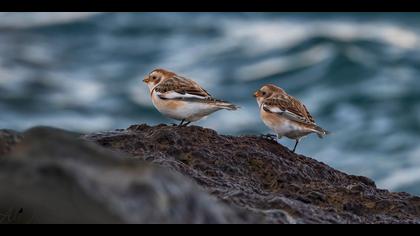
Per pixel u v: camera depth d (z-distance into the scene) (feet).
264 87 38.32
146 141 30.40
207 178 27.89
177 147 30.27
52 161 20.04
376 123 101.35
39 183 20.03
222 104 35.88
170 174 21.17
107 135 30.53
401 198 29.35
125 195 19.98
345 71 118.32
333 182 31.55
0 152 22.72
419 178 84.43
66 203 20.08
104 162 20.35
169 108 36.29
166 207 20.38
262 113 37.37
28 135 21.26
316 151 90.58
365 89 112.37
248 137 33.53
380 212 27.99
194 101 35.88
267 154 30.96
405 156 90.89
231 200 25.68
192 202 21.02
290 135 36.99
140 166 20.63
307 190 28.76
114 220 19.92
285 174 29.81
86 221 20.20
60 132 21.58
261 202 25.86
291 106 36.86
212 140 31.53
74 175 19.88
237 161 30.14
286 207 25.67
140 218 19.98
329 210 26.89
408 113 103.71
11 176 20.15
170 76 37.52
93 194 19.81
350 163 88.89
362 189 29.45
